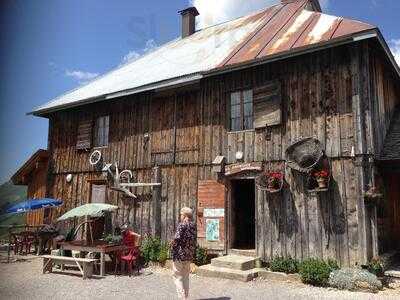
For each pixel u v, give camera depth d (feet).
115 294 28.14
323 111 36.11
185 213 25.39
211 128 43.34
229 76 42.86
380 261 32.04
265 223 37.99
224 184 41.22
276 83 38.88
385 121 41.01
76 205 54.75
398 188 41.52
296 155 36.29
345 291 28.86
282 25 46.98
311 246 34.96
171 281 33.40
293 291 28.91
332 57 36.40
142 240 46.60
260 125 39.40
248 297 27.07
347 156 34.22
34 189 62.28
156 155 47.42
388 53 38.06
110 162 52.01
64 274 36.68
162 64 55.01
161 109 48.14
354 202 33.32
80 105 54.90
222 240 40.47
